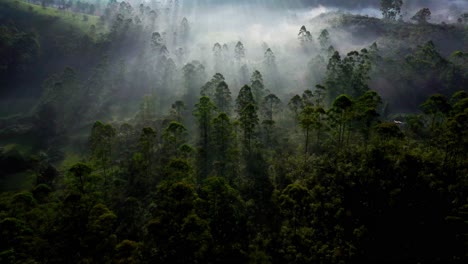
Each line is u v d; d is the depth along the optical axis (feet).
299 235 193.36
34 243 183.11
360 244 181.47
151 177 273.13
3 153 363.56
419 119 315.78
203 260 172.86
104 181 268.21
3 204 232.73
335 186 220.43
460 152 221.46
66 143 397.19
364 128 259.60
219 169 263.49
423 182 204.33
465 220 174.29
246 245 193.67
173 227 175.73
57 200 255.09
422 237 182.09
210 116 310.65
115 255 170.91
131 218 226.79
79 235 193.77
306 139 272.10
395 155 227.20
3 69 547.49
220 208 204.64
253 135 316.60
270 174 258.16
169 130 275.18
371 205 201.26
